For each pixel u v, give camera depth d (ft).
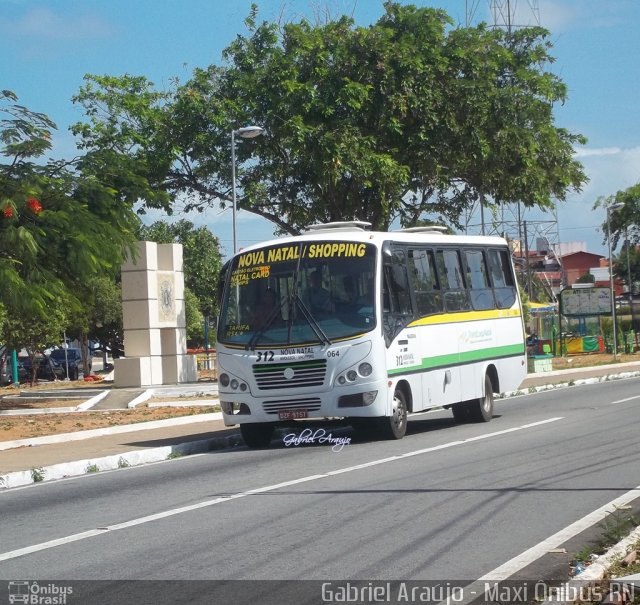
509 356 71.00
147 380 112.98
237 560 26.78
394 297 55.67
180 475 46.03
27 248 78.02
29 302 78.54
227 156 114.83
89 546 29.43
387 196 115.96
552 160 122.31
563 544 27.55
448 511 32.68
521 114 118.11
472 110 113.29
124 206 90.02
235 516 33.24
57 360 226.79
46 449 59.82
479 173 120.26
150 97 117.70
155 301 115.14
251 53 114.62
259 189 114.52
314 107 110.32
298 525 31.24
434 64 112.27
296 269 54.75
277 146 115.24
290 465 46.96
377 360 52.90
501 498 34.68
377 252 54.44
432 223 124.77
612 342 193.98
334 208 119.65
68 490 43.16
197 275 223.30
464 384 63.67
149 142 115.44
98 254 83.05
